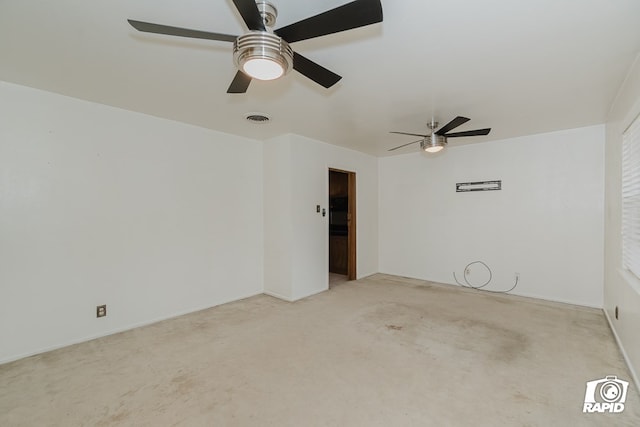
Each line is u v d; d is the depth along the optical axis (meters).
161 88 2.52
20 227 2.48
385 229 5.57
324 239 4.41
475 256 4.51
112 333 2.93
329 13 1.25
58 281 2.64
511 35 1.78
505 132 3.89
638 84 2.05
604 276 3.50
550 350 2.51
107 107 2.92
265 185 4.27
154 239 3.23
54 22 1.65
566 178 3.77
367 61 2.08
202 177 3.65
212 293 3.74
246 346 2.62
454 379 2.10
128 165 3.05
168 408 1.81
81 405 1.84
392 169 5.46
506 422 1.68
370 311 3.51
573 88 2.53
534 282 4.02
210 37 1.45
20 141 2.48
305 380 2.10
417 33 1.76
